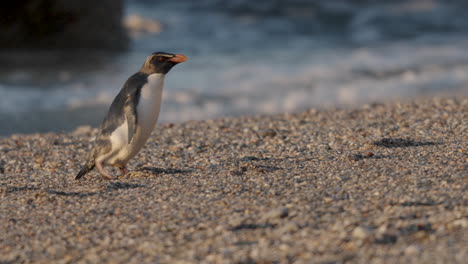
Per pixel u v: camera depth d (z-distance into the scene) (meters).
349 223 6.94
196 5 54.06
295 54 33.62
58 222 7.89
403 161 9.85
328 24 49.66
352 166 9.71
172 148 12.71
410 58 30.70
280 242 6.61
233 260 6.16
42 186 10.15
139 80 9.45
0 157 12.77
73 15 36.47
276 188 8.70
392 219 6.96
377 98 20.94
